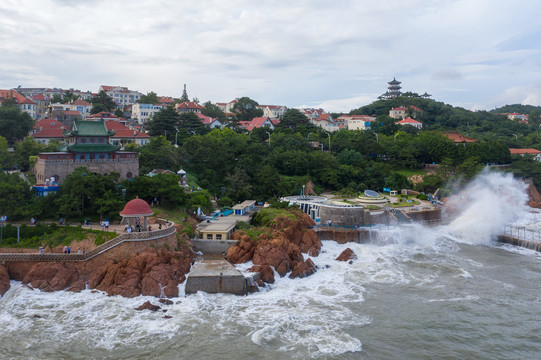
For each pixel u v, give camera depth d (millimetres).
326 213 109438
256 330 61250
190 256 83812
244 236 87875
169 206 102375
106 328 60906
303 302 71562
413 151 179125
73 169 103750
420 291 77438
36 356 54000
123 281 71500
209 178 137625
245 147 148250
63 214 89625
